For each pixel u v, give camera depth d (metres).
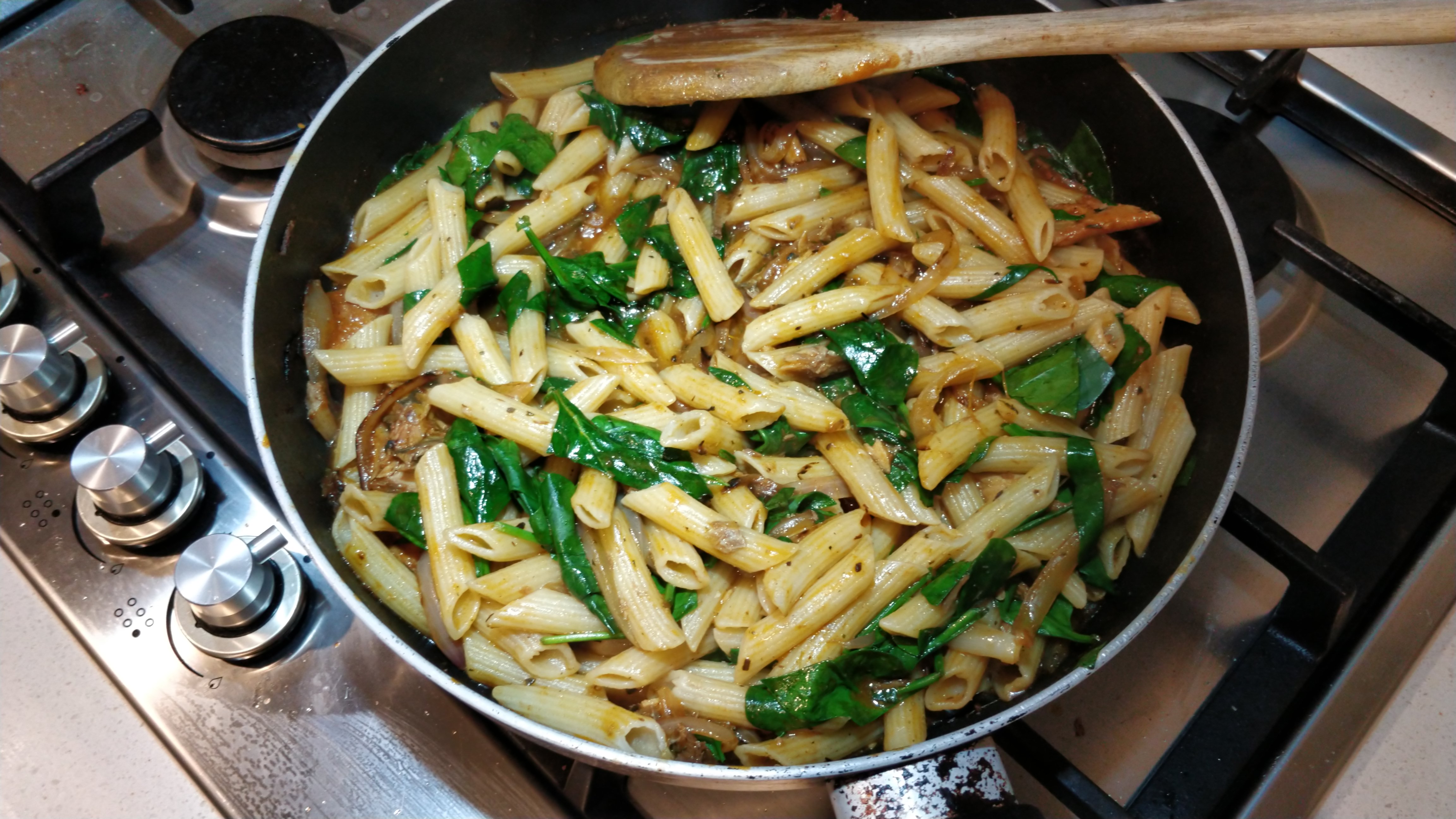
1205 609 0.31
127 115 0.36
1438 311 0.34
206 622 0.29
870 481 0.30
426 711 0.29
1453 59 0.40
